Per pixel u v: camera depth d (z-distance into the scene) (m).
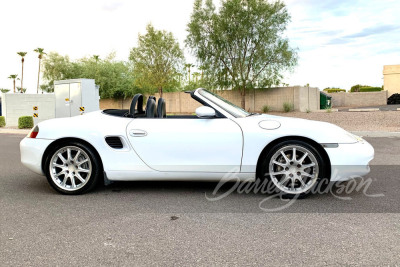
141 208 3.63
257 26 24.14
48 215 3.42
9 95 19.95
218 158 3.96
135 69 31.58
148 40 30.47
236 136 3.94
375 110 20.75
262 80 25.36
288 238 2.77
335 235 2.82
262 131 3.91
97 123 4.21
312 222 3.15
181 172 4.03
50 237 2.83
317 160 3.85
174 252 2.51
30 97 20.38
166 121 4.13
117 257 2.44
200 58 25.44
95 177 4.18
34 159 4.21
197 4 25.06
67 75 42.19
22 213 3.49
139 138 4.06
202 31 25.23
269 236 2.81
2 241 2.75
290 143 3.88
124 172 4.11
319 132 3.86
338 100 37.69
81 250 2.56
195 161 3.99
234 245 2.63
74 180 4.23
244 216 3.34
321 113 21.30
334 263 2.31
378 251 2.50
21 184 4.85
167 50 30.94
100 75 36.09
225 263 2.32
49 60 42.66
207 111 3.97
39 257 2.45
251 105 26.66
